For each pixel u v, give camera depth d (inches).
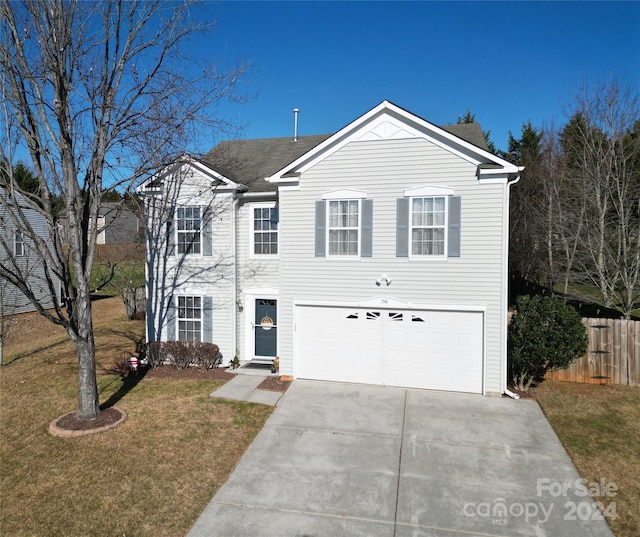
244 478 291.4
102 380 491.2
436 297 454.3
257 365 546.9
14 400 430.9
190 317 564.4
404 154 454.9
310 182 482.3
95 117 374.0
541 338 423.8
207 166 539.5
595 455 320.8
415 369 466.6
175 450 326.3
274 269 549.3
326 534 236.4
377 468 305.4
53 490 273.9
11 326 757.9
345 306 479.2
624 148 700.0
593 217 722.2
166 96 420.2
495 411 403.5
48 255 356.2
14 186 359.9
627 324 465.4
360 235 470.6
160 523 244.4
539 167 1059.3
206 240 552.4
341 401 428.8
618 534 236.5
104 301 1152.8
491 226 436.1
